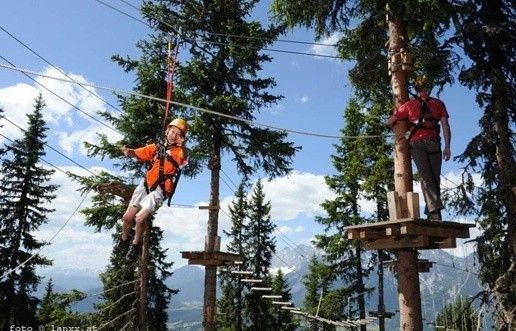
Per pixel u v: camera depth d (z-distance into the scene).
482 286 12.08
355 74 11.00
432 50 9.12
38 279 31.12
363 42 10.91
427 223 7.25
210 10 19.72
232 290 39.81
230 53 19.31
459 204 12.56
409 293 7.93
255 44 19.23
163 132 6.02
